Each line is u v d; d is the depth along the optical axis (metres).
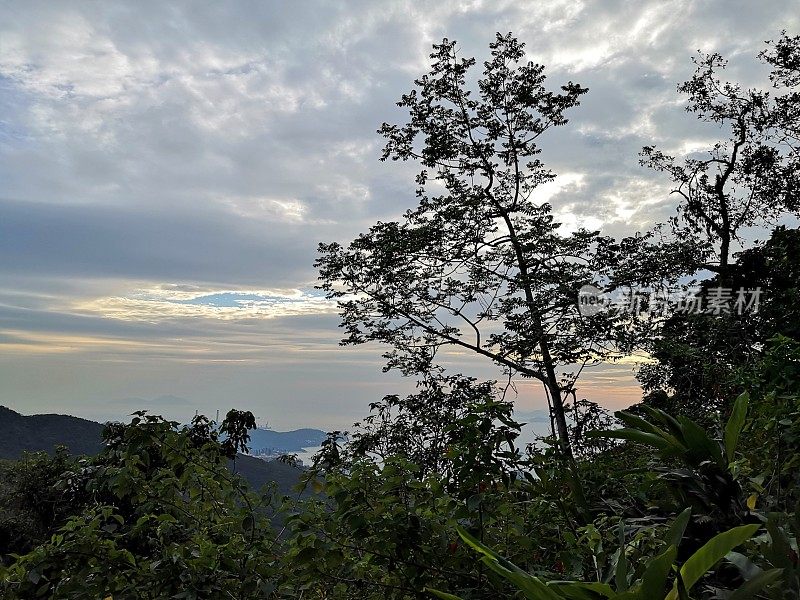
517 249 11.61
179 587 2.95
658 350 10.94
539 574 2.68
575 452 5.00
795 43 14.19
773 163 14.84
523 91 11.99
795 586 1.74
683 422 2.86
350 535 3.20
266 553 3.17
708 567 1.50
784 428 3.53
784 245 11.97
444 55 11.98
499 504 3.23
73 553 3.03
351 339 11.77
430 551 3.06
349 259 11.73
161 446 3.69
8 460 10.95
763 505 2.77
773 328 10.56
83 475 4.03
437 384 10.73
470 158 12.33
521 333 11.02
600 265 11.48
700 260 12.30
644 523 2.75
